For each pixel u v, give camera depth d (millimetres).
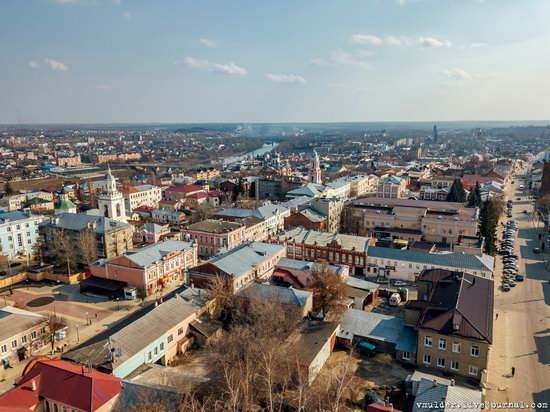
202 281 100688
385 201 171250
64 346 83375
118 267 108750
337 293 87875
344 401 61156
